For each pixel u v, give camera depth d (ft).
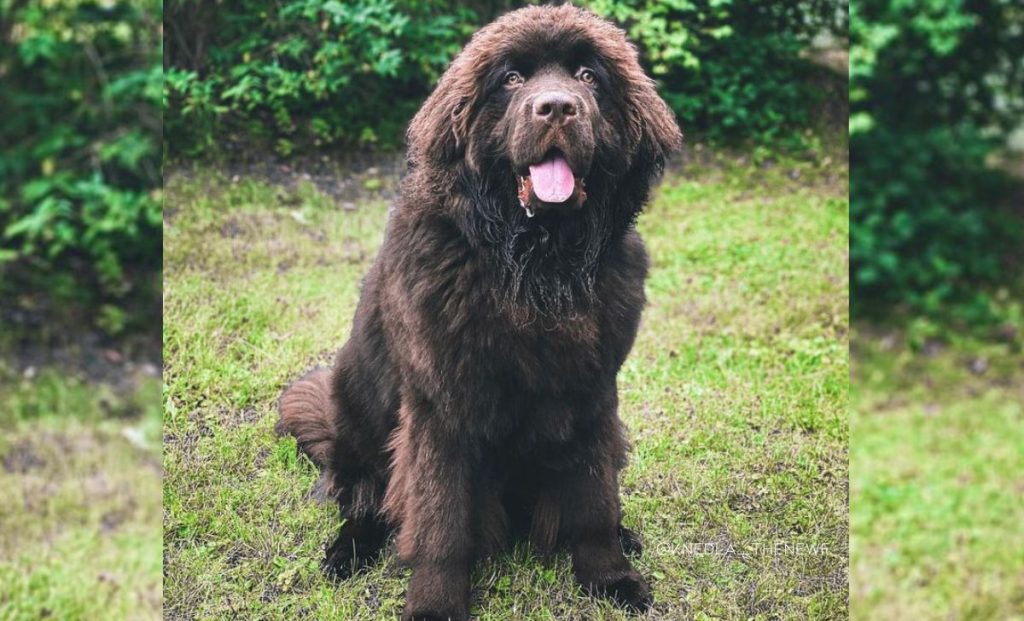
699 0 13.64
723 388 12.44
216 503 10.66
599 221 9.64
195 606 10.01
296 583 10.30
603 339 9.80
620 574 10.03
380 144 13.64
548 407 9.76
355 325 10.96
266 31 12.75
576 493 10.09
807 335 13.05
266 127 12.86
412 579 9.83
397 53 13.57
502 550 10.49
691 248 14.10
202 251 11.91
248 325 11.83
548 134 8.59
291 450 11.19
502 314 9.46
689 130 14.24
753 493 11.14
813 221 13.78
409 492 9.79
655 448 11.59
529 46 9.21
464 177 9.45
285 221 12.50
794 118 14.01
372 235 12.78
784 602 10.06
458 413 9.56
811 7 13.65
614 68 9.51
